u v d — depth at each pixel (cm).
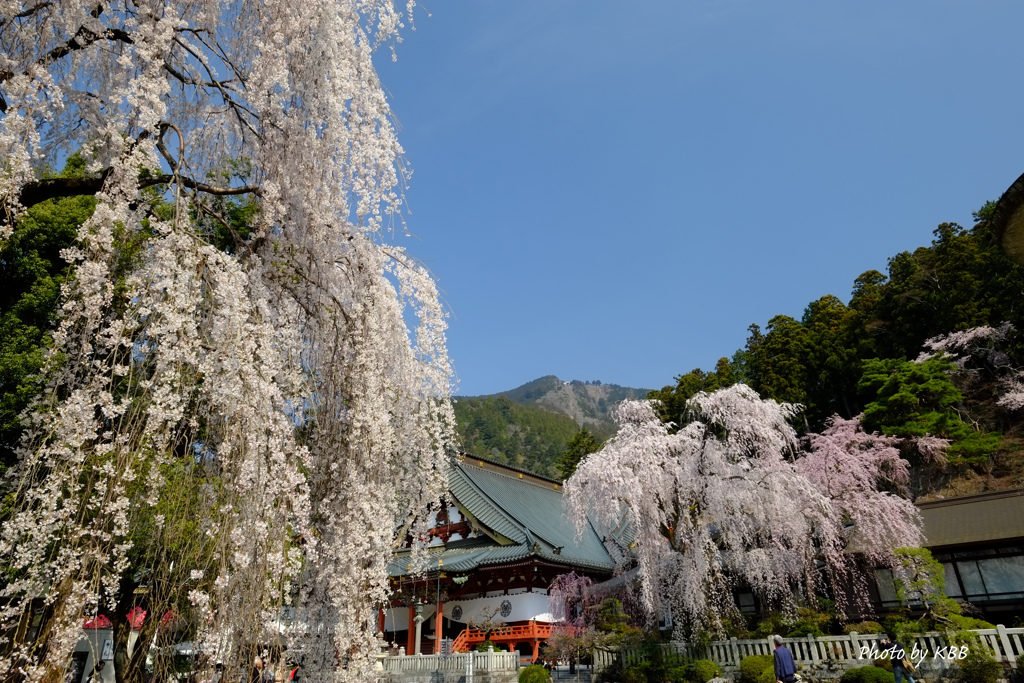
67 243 952
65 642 388
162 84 523
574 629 1731
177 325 439
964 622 1179
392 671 1539
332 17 600
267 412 480
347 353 605
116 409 427
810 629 1357
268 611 457
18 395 797
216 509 462
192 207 612
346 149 610
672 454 1518
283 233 618
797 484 1441
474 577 2083
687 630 1461
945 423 2806
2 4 520
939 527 1716
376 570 567
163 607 464
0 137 470
